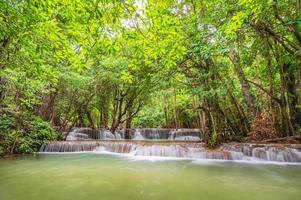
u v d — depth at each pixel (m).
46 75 7.16
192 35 9.09
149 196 5.81
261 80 14.52
